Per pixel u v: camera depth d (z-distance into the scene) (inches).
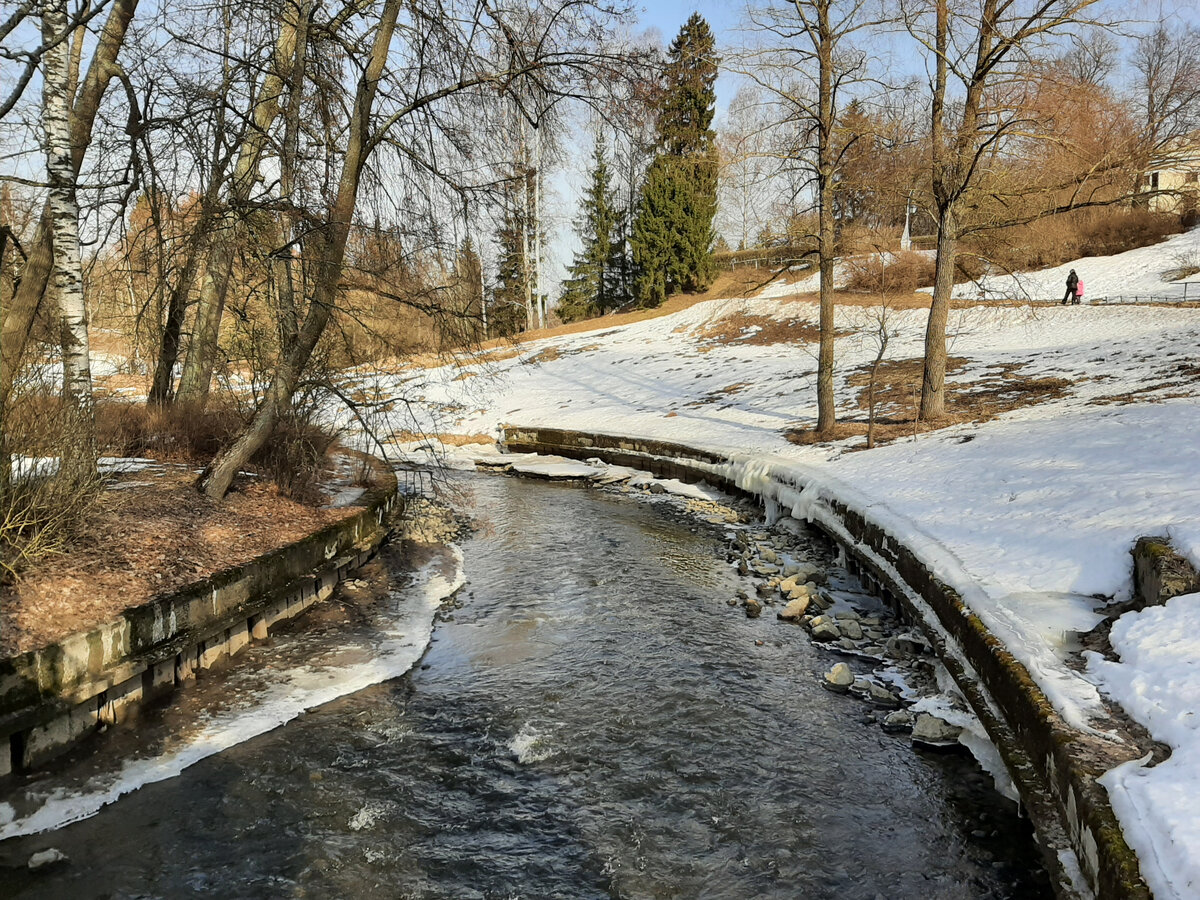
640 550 486.9
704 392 1034.7
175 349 525.0
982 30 498.3
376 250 394.9
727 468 633.6
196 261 455.8
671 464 725.3
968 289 1314.0
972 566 300.7
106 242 398.0
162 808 211.9
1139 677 188.4
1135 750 165.9
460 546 501.0
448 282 410.0
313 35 404.2
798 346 1183.6
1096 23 456.8
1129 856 133.4
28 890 180.2
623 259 2041.1
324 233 357.1
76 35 436.5
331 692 282.4
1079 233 1505.9
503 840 200.8
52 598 244.2
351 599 378.9
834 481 490.0
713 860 191.8
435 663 313.0
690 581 421.7
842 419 704.4
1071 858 156.6
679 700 277.7
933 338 601.6
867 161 567.8
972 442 504.7
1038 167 503.5
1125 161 470.0
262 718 261.3
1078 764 161.8
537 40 392.5
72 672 227.9
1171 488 314.0
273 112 448.8
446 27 386.6
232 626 302.0
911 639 315.6
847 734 252.1
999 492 385.7
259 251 356.5
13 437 282.5
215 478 362.0
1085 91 471.5
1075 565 277.9
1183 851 125.5
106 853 193.5
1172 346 711.1
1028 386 667.4
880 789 220.5
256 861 191.6
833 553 461.7
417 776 229.8
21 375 326.6
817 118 572.7
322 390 443.8
